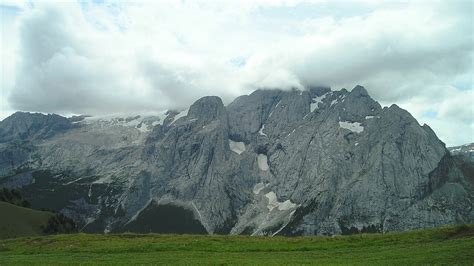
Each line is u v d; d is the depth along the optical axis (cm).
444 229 8250
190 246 8319
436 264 5422
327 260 6294
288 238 9038
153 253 7725
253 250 7900
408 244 7544
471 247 6378
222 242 8712
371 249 7319
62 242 9750
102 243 9306
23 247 9581
